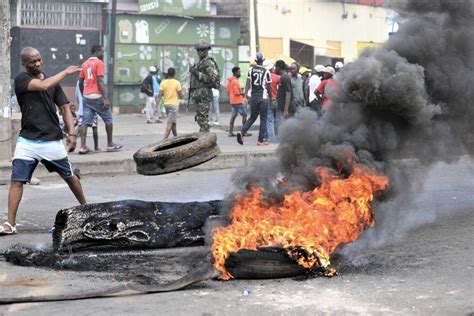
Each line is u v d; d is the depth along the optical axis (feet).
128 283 19.16
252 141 61.31
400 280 19.81
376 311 16.99
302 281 19.77
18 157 26.86
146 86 88.02
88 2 106.32
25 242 25.58
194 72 50.60
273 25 121.19
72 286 19.57
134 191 37.83
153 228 23.97
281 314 16.83
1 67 42.47
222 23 116.16
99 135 69.82
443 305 17.44
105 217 23.68
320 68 60.29
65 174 27.43
